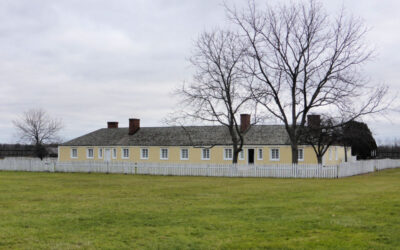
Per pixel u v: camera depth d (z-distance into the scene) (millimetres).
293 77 39250
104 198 21422
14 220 14930
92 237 12297
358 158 65625
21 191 25219
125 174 44281
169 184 30719
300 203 19094
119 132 63938
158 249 11008
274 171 38688
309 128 43438
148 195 22844
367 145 63750
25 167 51312
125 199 20953
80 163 47938
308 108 39188
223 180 35031
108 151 61500
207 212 16531
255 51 40000
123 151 60094
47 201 20203
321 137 42875
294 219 14859
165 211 16812
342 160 58750
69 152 64625
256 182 32562
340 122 40594
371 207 17484
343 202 19266
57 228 13547
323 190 25359
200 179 36438
